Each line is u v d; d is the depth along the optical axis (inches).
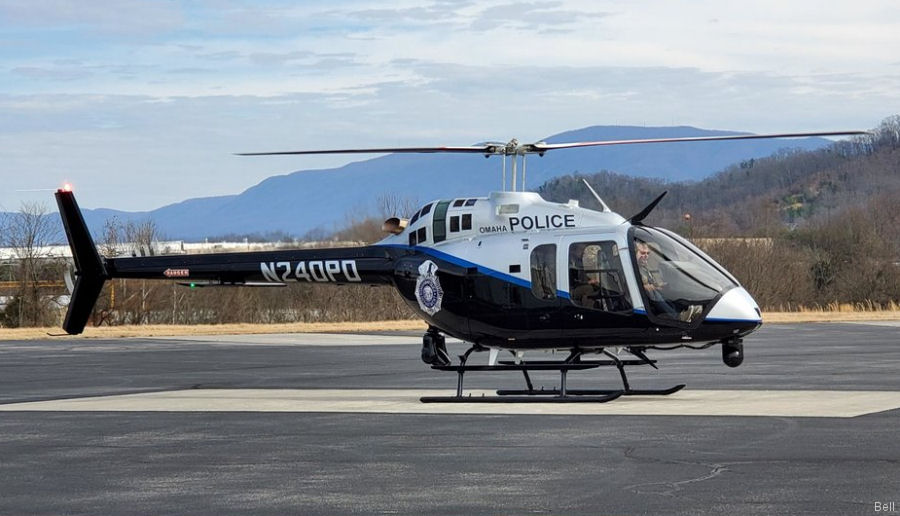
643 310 832.9
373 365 1296.8
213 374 1207.6
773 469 571.5
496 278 872.9
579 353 883.4
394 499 525.0
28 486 572.7
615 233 846.5
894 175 6599.4
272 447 684.7
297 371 1230.9
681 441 663.8
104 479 589.3
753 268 3048.7
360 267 946.1
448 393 983.6
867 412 781.3
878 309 2952.8
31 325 2363.4
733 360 856.9
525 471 584.4
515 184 896.3
